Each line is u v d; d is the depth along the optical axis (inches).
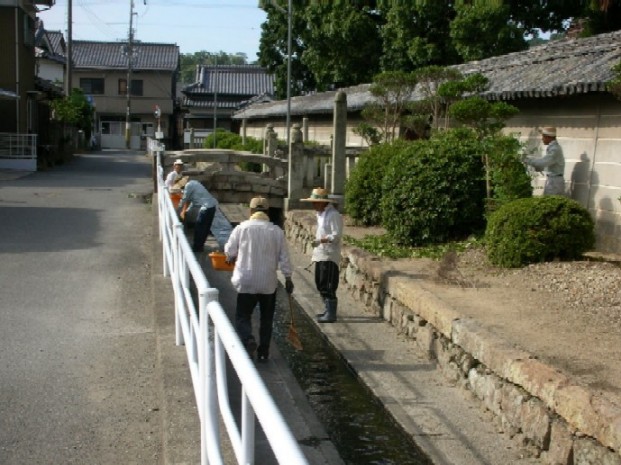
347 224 484.1
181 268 215.8
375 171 472.7
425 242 385.4
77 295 303.6
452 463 182.9
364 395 239.5
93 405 186.9
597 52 410.0
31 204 606.2
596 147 381.1
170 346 221.9
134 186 820.6
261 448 167.8
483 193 377.7
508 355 197.0
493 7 784.3
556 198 310.3
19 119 995.3
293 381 236.4
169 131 2030.0
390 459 192.9
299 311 352.5
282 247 246.1
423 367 258.1
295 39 1240.2
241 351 95.1
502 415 201.0
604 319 231.9
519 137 414.9
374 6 1012.5
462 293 273.3
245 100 1884.8
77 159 1355.8
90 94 1980.8
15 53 979.3
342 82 1093.8
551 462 173.9
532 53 516.1
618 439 145.7
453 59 885.2
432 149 389.7
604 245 371.6
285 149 737.6
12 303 287.3
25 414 179.8
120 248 416.8
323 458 181.6
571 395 165.2
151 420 178.2
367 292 347.9
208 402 131.0
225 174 639.8
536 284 277.6
